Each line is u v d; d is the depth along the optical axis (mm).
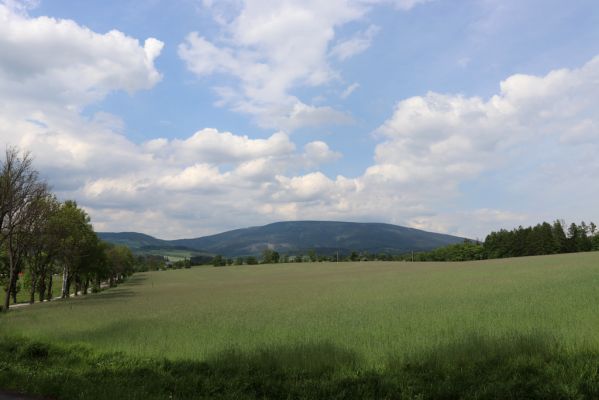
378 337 16438
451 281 51844
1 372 13227
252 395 10820
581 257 83875
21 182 44344
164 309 36625
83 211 68438
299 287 64375
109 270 105750
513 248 159500
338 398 10242
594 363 10602
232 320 25344
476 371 11133
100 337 20406
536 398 9211
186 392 11211
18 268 58250
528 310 20078
